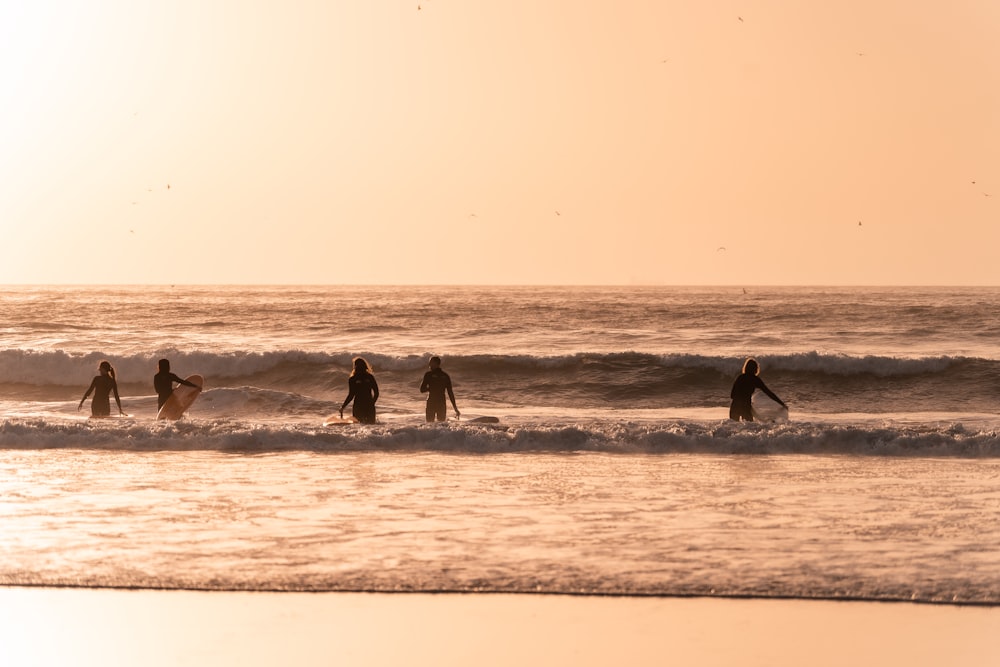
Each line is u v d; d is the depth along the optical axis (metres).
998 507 50.22
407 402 125.00
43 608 34.06
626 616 33.22
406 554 40.38
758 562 39.06
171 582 36.62
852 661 29.33
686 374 136.75
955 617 33.12
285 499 52.41
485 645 30.64
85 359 137.75
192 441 73.31
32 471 62.19
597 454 70.44
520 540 42.72
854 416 112.12
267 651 30.19
